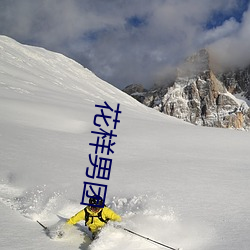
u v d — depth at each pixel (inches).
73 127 957.8
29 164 441.7
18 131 712.4
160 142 756.6
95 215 223.8
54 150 566.6
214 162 544.4
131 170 453.4
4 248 192.4
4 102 1126.4
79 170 432.1
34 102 1300.4
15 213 260.5
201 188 362.0
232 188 365.1
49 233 224.1
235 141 826.2
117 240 213.9
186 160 554.9
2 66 2652.6
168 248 208.7
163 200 310.3
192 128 1047.0
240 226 245.0
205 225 246.5
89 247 206.2
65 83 3565.5
